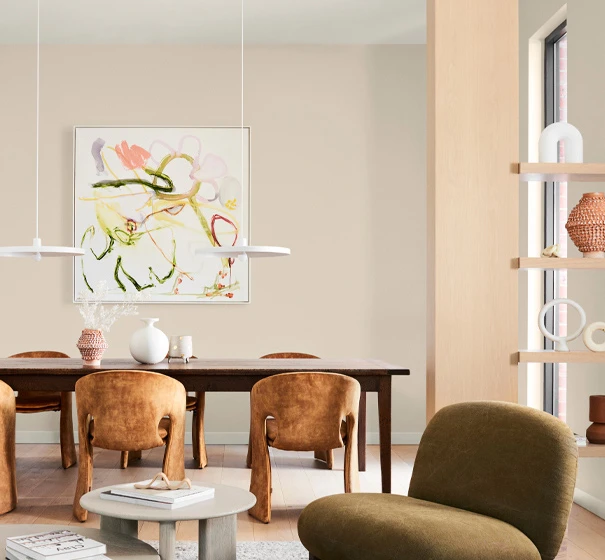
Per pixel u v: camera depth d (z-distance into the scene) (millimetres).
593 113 4203
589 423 4207
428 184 3529
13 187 6254
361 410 5277
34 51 6289
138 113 6309
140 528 3848
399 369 4266
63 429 5293
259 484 4012
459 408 2889
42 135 6273
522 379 5395
